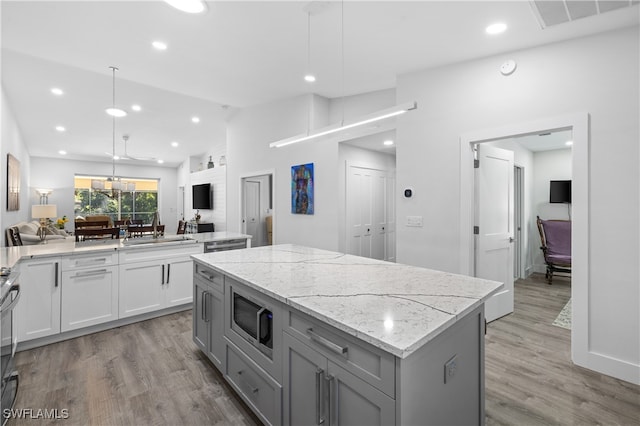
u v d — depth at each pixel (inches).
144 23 98.5
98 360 93.9
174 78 145.6
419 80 127.0
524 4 79.8
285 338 57.6
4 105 174.4
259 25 97.8
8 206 189.5
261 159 209.6
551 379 84.1
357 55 116.0
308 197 178.5
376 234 200.5
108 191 265.7
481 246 120.3
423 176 125.3
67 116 226.4
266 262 85.4
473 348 54.6
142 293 122.6
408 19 90.8
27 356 95.7
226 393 78.5
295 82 148.6
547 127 95.0
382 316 46.4
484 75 109.0
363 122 86.0
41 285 101.0
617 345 84.4
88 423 67.7
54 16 95.0
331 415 47.8
